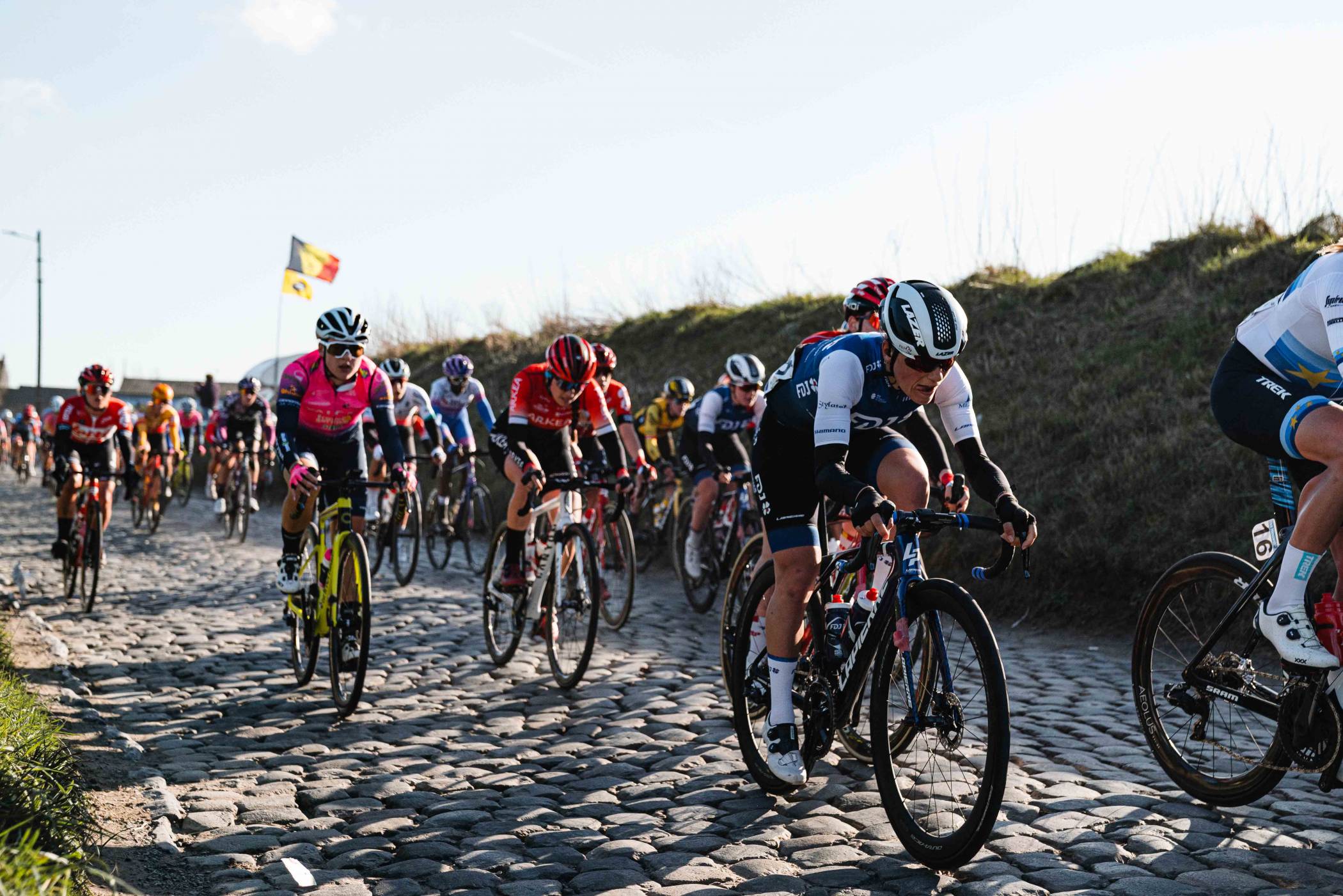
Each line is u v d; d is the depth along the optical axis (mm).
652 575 9227
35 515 15375
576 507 5250
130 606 7305
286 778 3518
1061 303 10211
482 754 3826
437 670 5301
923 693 2732
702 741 3914
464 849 2873
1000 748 2449
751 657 3467
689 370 13562
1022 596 6730
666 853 2818
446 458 9203
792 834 2943
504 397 15773
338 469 5363
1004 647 5977
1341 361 2578
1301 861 2652
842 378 2861
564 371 5113
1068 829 2912
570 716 4379
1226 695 3008
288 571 4953
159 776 3475
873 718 2852
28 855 2146
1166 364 8211
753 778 3434
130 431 7395
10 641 5477
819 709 3070
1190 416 7324
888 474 3092
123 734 4000
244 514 11586
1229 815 3025
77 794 3121
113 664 5387
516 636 5234
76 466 7020
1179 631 3352
